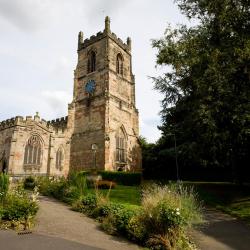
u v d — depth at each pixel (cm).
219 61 2112
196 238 1245
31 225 1229
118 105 4928
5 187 1457
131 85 5569
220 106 2052
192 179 4891
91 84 5038
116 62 5259
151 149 5856
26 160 4362
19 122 4406
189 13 2416
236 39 2117
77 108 5131
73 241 1066
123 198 2284
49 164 4606
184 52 2319
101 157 4378
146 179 5381
